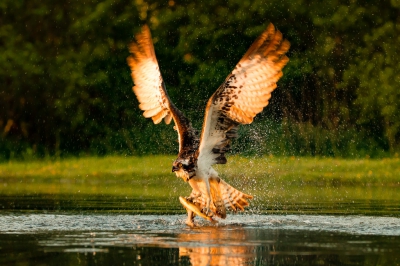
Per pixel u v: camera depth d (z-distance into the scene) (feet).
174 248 30.22
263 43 34.53
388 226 36.32
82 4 91.97
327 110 82.58
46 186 61.11
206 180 37.17
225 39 86.99
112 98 86.58
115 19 89.86
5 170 72.74
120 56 88.12
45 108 87.66
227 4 88.99
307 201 48.08
